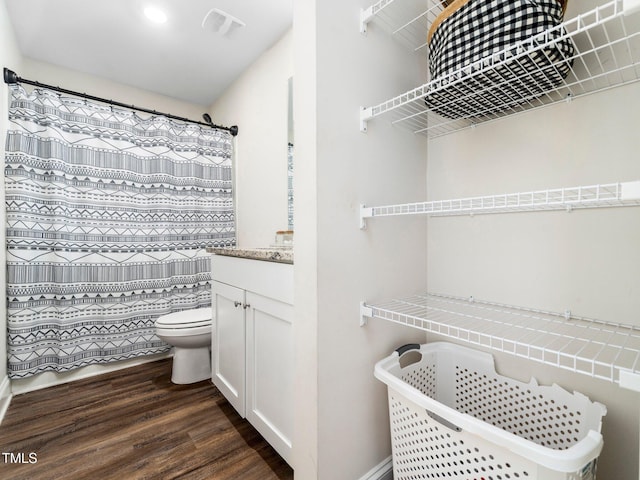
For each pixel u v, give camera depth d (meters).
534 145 1.06
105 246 2.12
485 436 0.73
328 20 0.98
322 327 0.97
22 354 1.82
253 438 1.43
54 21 1.84
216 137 2.54
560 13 0.82
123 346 2.19
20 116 1.81
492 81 0.90
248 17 1.83
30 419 1.59
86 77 2.38
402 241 1.26
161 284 2.32
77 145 2.02
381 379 1.01
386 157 1.18
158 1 1.71
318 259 0.96
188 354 1.99
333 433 1.01
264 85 2.17
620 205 0.89
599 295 0.93
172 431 1.48
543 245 1.04
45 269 1.92
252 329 1.38
